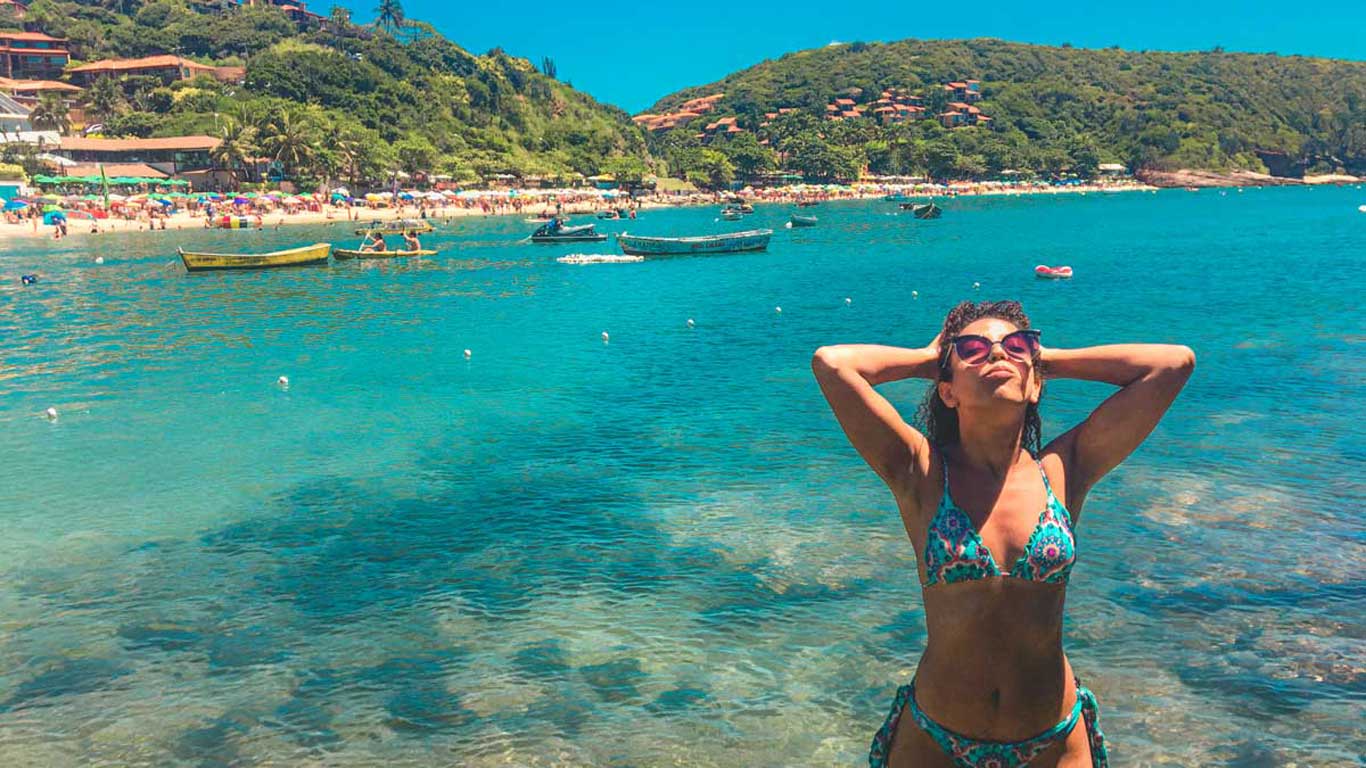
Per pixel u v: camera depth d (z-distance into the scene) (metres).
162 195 108.00
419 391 19.70
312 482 13.48
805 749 6.87
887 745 3.18
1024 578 2.71
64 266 53.38
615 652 8.34
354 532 11.48
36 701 7.74
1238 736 6.81
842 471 13.30
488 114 185.12
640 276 47.31
